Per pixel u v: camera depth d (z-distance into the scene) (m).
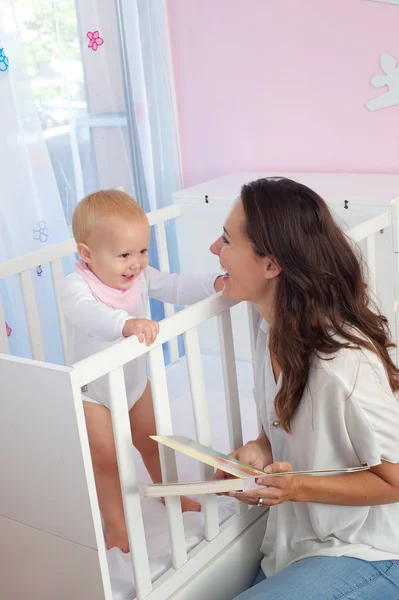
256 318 1.56
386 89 2.41
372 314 1.42
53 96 2.36
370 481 1.37
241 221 1.37
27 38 2.28
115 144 2.56
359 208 2.15
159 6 2.68
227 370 1.53
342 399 1.33
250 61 2.63
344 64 2.47
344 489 1.36
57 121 2.38
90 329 1.50
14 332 2.28
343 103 2.51
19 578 1.44
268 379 1.45
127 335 1.38
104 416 1.61
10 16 2.17
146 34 2.62
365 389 1.32
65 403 1.21
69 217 2.45
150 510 1.70
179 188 2.84
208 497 1.52
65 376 1.19
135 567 1.37
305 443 1.42
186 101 2.80
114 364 1.27
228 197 2.37
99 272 1.61
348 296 1.37
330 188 2.31
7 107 2.18
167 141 2.75
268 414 1.48
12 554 1.43
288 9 2.51
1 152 2.19
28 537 1.38
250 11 2.58
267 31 2.57
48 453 1.27
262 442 1.57
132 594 1.43
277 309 1.36
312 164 2.63
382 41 2.38
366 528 1.42
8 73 2.17
